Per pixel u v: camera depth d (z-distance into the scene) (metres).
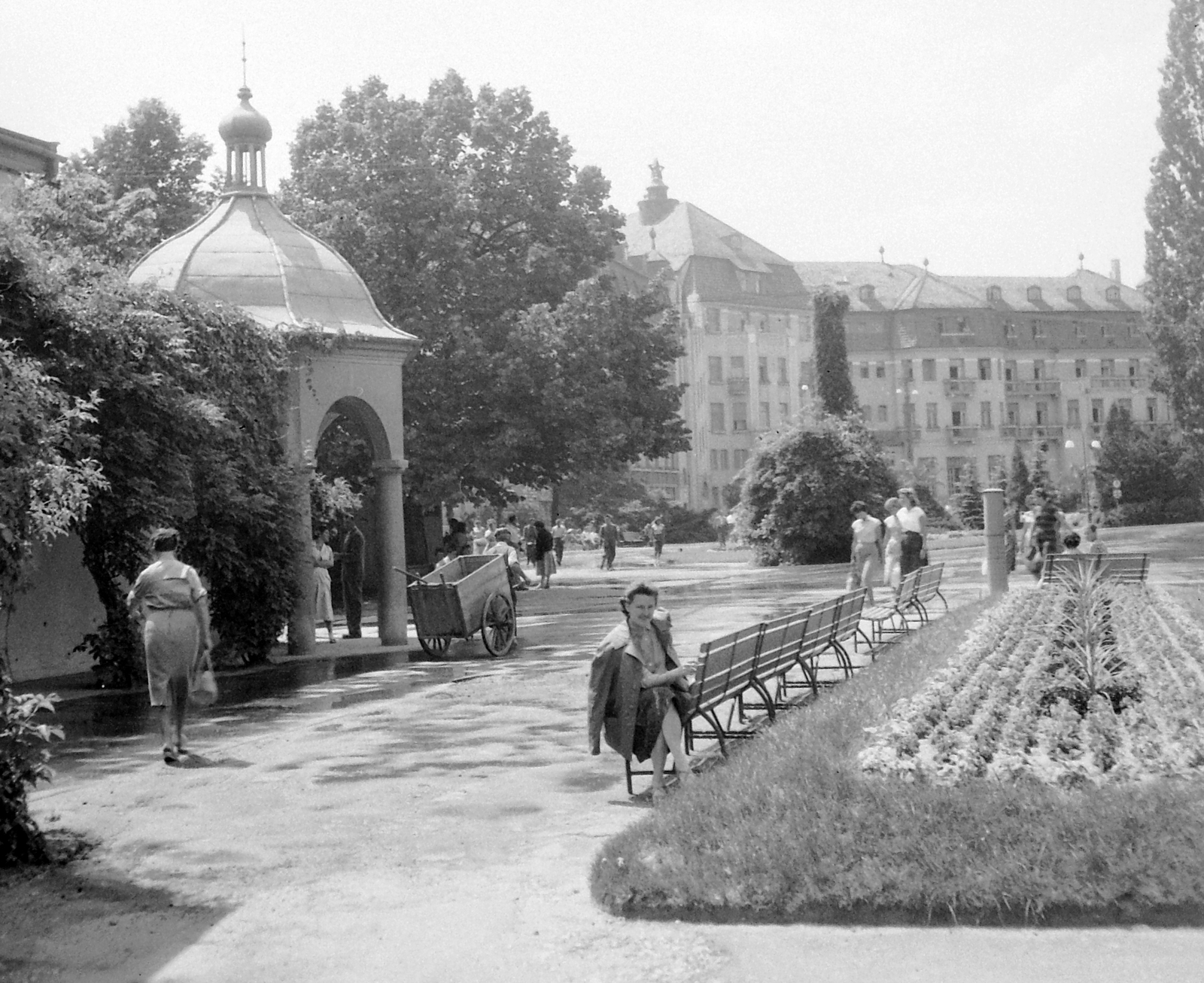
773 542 47.00
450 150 44.72
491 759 11.31
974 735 9.10
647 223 122.69
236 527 19.81
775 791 7.87
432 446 40.12
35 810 9.78
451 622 19.98
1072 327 131.88
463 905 6.98
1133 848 6.58
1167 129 59.94
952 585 31.22
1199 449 60.84
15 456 8.62
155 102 43.28
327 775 10.81
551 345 40.53
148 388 17.64
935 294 129.00
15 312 16.31
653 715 9.53
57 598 19.83
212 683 11.84
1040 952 5.96
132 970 6.20
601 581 43.12
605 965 6.02
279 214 24.80
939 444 127.06
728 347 116.25
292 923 6.82
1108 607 12.17
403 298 40.84
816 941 6.20
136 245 28.62
